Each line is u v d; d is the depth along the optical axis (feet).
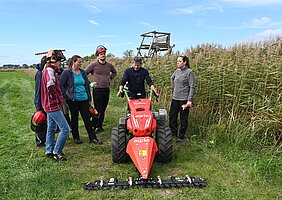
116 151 16.38
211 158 17.03
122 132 16.78
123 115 29.66
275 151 16.60
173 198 12.66
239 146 18.03
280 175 14.55
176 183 13.61
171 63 29.71
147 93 21.72
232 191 13.14
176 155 17.54
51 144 17.76
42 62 18.94
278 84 19.93
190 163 16.42
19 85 76.38
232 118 20.35
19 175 15.08
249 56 22.53
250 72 21.04
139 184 13.60
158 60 35.09
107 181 14.25
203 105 23.02
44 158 17.65
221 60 23.31
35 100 19.74
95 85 22.15
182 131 20.71
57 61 16.70
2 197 12.88
